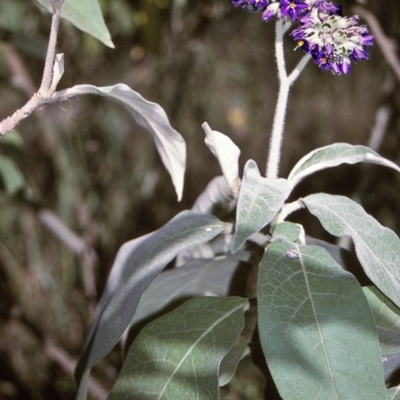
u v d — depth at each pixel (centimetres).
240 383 198
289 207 77
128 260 79
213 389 71
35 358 213
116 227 237
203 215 80
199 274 87
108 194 235
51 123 219
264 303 69
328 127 285
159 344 73
